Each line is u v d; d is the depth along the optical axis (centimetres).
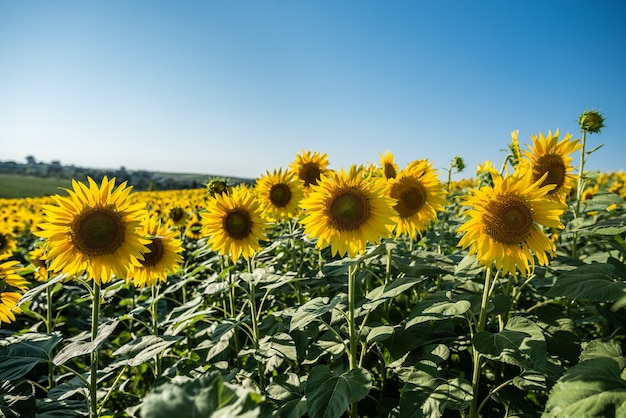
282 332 400
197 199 1820
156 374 414
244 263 629
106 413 383
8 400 294
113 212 353
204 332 472
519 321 283
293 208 609
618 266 379
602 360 228
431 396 282
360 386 278
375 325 362
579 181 466
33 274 719
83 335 345
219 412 137
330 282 486
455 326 405
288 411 299
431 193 460
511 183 323
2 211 1655
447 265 400
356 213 373
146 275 457
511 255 320
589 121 443
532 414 298
